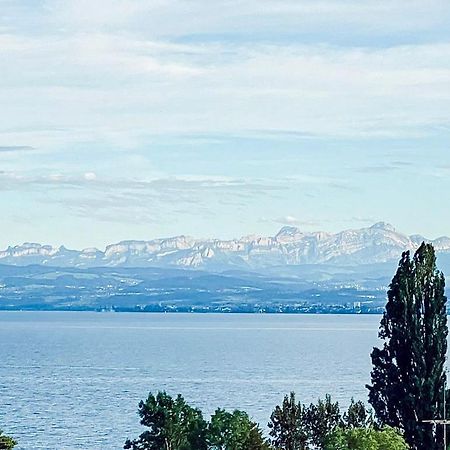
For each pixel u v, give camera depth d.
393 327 131.50
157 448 110.69
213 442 109.81
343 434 114.00
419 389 127.75
